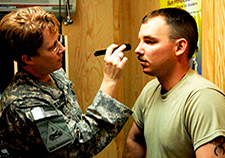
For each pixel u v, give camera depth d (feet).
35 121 2.92
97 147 3.31
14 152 3.17
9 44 3.00
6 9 5.74
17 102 2.97
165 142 3.02
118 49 3.39
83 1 6.81
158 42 3.02
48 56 3.10
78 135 3.19
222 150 2.59
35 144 3.10
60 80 3.71
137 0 6.41
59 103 3.34
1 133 3.10
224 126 2.63
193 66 4.09
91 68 7.00
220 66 3.43
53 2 5.94
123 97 7.29
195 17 3.95
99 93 3.36
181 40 2.98
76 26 6.83
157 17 3.07
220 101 2.72
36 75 3.33
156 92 3.44
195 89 2.86
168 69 3.09
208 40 3.67
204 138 2.65
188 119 2.83
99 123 3.31
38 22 2.95
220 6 3.36
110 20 6.98
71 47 6.86
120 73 3.37
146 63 3.13
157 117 3.24
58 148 3.01
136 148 3.90
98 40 6.98
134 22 6.67
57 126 3.05
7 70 4.89
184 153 2.92
